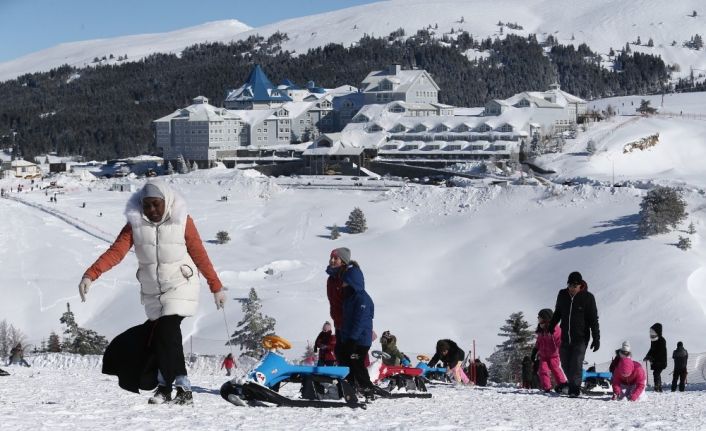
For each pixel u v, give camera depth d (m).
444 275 135.38
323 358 23.89
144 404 12.57
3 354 86.62
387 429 11.16
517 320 72.00
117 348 12.43
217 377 23.89
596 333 20.41
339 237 162.12
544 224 153.75
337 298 15.46
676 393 26.20
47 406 11.98
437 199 177.50
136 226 12.08
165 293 12.17
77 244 155.75
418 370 17.36
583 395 21.84
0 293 125.12
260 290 122.31
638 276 118.38
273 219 181.50
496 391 21.33
